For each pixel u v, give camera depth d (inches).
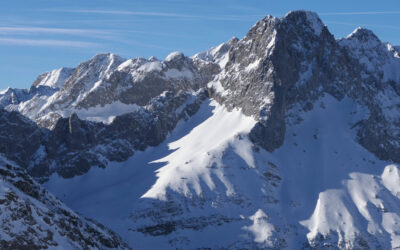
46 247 4517.7
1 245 4190.5
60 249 4643.2
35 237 4517.7
